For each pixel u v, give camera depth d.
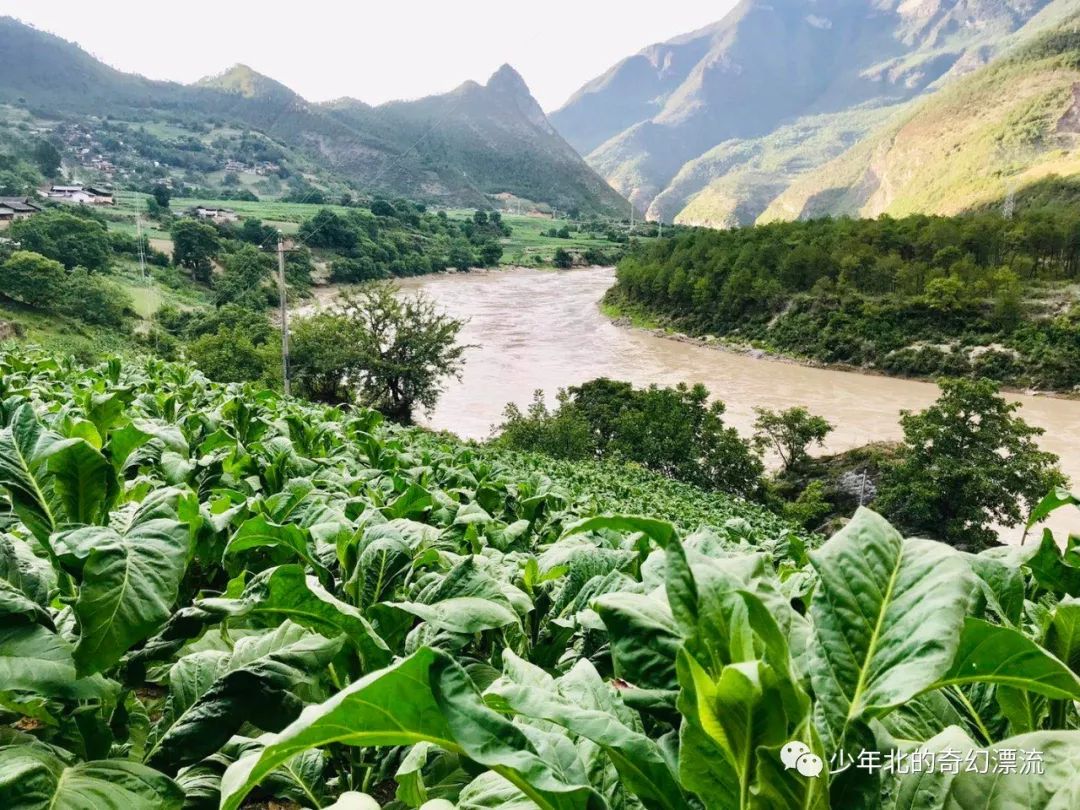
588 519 1.18
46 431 1.86
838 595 0.92
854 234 77.56
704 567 0.90
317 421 8.20
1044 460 24.52
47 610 1.49
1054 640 1.22
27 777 1.10
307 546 2.18
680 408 32.06
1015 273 63.41
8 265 43.28
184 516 2.22
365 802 0.96
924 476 25.47
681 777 0.78
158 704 2.00
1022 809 0.74
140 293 58.19
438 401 41.97
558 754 0.94
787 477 30.45
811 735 0.73
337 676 1.69
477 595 1.72
